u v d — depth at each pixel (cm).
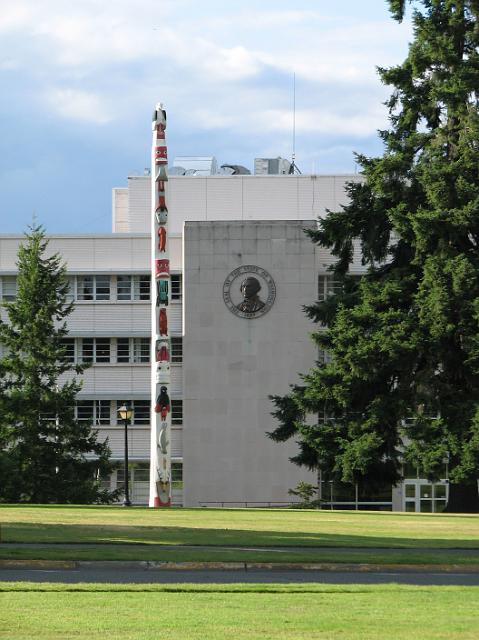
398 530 3331
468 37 6194
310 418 8619
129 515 3956
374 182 6244
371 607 1791
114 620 1623
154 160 6538
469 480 5916
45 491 7531
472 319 5822
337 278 6581
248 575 2281
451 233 5922
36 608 1728
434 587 2045
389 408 6028
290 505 8306
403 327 5909
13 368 7744
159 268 6494
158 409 6425
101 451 7769
